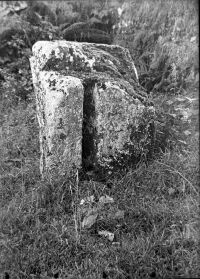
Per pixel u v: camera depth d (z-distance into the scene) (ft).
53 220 11.41
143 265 10.19
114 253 10.59
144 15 20.29
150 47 18.94
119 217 11.53
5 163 13.76
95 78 12.51
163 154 13.55
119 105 12.35
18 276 10.04
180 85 17.31
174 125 15.29
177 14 19.79
